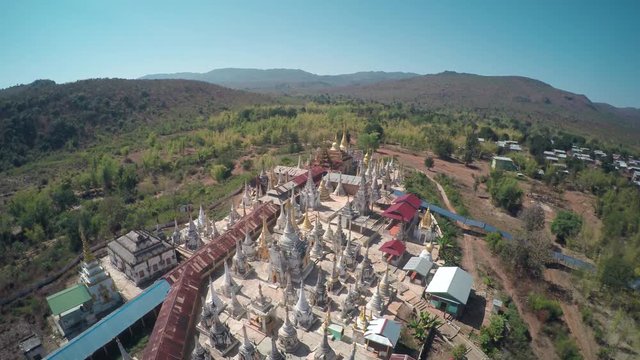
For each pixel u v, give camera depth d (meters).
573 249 107.12
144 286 79.25
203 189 142.62
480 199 140.50
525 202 143.88
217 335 58.00
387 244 86.25
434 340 66.06
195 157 181.75
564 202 148.88
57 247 99.38
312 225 97.81
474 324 71.06
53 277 85.06
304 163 162.00
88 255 70.81
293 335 59.12
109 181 151.00
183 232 97.56
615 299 82.75
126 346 63.38
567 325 75.94
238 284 76.75
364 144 190.62
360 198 103.69
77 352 58.12
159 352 55.41
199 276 77.06
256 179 130.75
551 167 170.62
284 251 75.88
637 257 92.88
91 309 69.75
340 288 74.38
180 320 63.00
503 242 95.00
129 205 128.38
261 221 98.94
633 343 72.06
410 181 142.50
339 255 81.31
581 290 86.81
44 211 114.88
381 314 68.12
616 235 105.62
